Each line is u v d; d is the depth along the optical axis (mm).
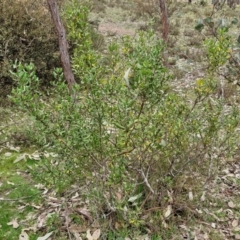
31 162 3789
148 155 2797
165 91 2477
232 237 2844
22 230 2848
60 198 3150
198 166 3254
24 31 5465
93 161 2611
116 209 2693
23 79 2180
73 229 2814
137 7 12578
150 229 2783
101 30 10188
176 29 10438
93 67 2385
